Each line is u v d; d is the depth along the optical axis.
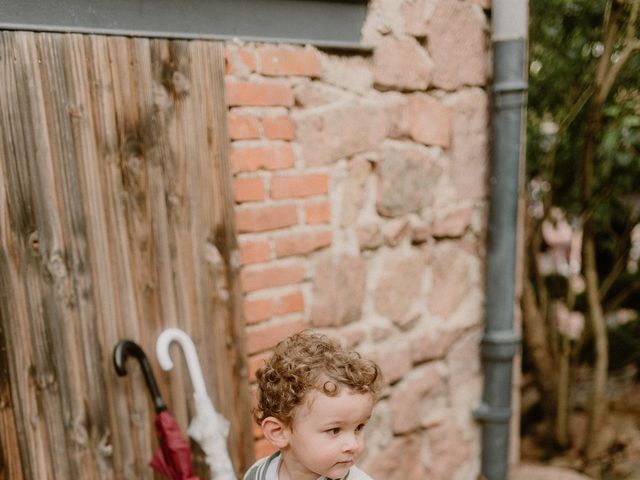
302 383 1.06
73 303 1.66
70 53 1.58
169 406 1.86
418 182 2.37
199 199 1.84
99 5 1.62
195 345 1.88
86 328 1.68
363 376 1.07
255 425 2.05
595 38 3.05
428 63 2.32
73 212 1.63
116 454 1.77
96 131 1.64
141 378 1.79
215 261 1.89
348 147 2.15
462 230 2.54
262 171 1.96
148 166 1.74
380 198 2.27
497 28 2.38
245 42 1.89
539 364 3.43
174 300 1.83
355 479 1.15
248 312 1.99
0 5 1.48
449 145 2.45
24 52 1.52
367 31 2.15
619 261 3.51
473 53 2.46
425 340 2.49
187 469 1.62
